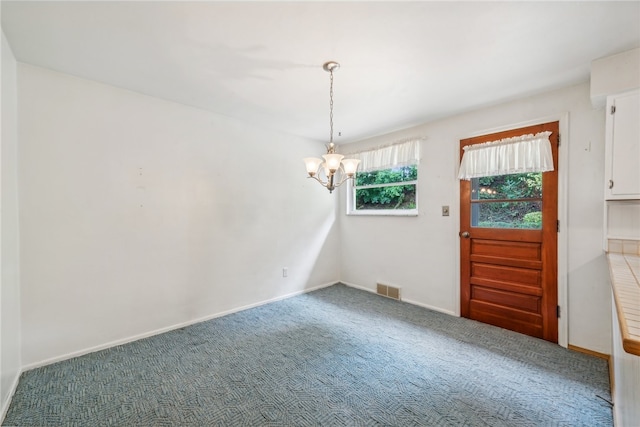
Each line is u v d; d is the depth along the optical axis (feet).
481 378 6.67
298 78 7.63
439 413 5.56
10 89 6.26
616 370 5.30
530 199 8.86
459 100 9.10
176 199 9.39
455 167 10.51
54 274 7.23
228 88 8.27
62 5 4.86
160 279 9.06
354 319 10.23
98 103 7.86
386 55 6.51
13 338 6.25
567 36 5.77
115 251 8.19
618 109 6.44
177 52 6.40
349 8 4.97
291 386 6.38
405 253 12.16
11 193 6.27
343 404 5.81
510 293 9.30
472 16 5.18
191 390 6.22
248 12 5.08
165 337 8.76
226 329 9.37
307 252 13.62
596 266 7.65
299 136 13.24
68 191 7.41
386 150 12.69
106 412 5.55
